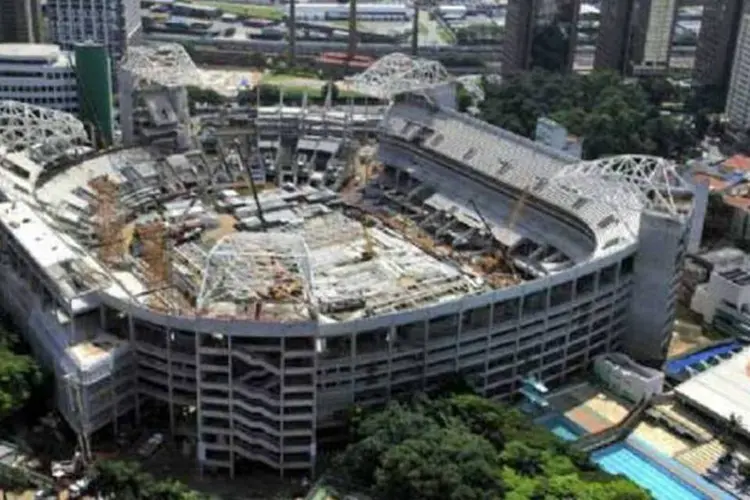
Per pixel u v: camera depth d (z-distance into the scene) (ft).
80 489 652.07
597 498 615.98
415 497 610.65
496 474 624.18
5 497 650.84
